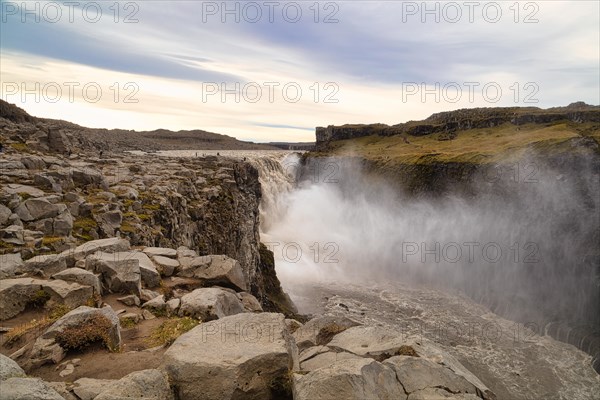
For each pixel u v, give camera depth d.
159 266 17.61
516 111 191.25
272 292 59.78
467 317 73.38
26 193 20.97
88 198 25.30
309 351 10.52
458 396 8.41
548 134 135.62
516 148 123.00
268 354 9.01
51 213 19.59
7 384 6.69
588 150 110.62
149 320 13.30
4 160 28.72
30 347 10.26
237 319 10.71
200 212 36.06
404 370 8.73
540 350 62.47
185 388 8.46
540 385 52.78
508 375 54.03
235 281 17.91
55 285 13.07
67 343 10.30
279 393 8.80
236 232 44.19
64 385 8.35
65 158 40.00
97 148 61.31
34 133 42.88
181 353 9.05
